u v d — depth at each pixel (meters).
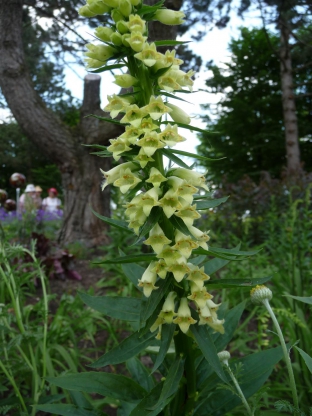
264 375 2.20
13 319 2.79
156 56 1.88
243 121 26.95
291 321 3.51
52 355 3.76
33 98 8.31
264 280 1.91
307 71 25.22
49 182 34.59
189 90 2.01
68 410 2.18
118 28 1.90
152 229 1.93
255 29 27.03
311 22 15.38
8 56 8.17
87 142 8.48
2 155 32.56
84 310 4.57
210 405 2.20
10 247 3.02
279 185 8.27
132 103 1.97
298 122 25.84
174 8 6.53
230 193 8.55
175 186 1.87
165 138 1.86
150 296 1.88
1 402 2.70
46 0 11.66
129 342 1.98
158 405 1.80
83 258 7.59
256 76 27.25
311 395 3.01
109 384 2.08
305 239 4.70
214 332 2.38
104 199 8.70
